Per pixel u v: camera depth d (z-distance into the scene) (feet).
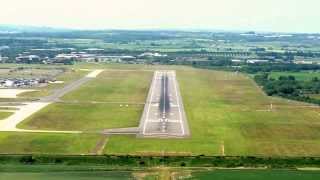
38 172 545.03
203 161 585.63
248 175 542.98
